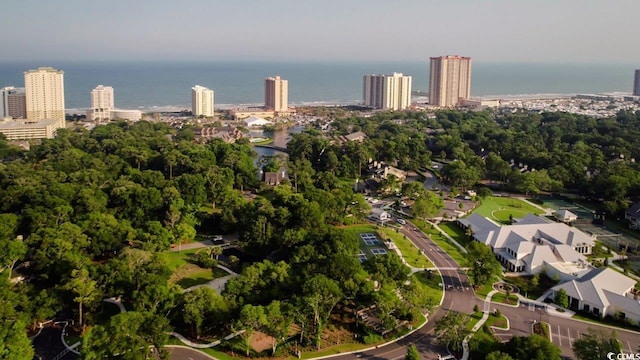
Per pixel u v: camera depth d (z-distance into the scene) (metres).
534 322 176.62
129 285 171.62
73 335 162.25
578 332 170.50
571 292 189.75
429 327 171.62
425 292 190.12
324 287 163.62
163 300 163.38
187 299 161.12
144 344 140.38
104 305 180.38
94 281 168.50
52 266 192.12
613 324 176.88
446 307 186.00
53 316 172.00
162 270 181.88
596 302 182.25
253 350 155.62
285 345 157.38
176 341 159.75
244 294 173.88
